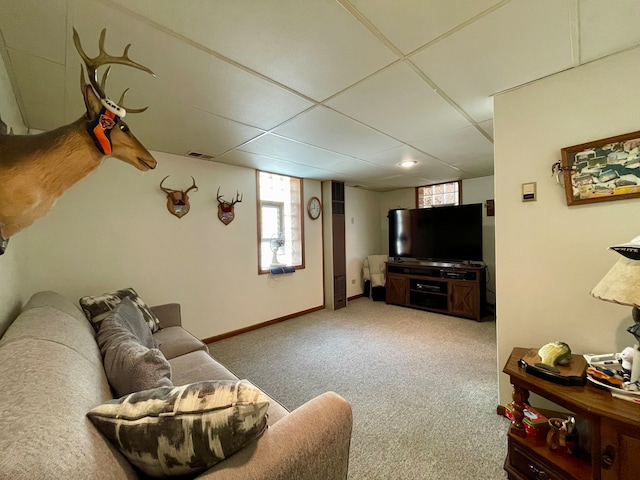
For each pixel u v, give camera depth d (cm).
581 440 124
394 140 254
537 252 159
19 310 154
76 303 229
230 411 65
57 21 104
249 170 354
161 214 278
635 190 127
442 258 427
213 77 146
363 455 145
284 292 393
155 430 63
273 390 210
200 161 308
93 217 239
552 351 130
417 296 443
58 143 90
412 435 159
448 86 160
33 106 171
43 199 90
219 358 268
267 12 103
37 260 212
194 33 114
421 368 242
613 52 131
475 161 337
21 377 67
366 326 361
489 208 430
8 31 107
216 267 320
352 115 197
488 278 432
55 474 47
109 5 98
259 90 160
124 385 92
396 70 143
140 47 121
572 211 147
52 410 59
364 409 184
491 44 124
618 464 97
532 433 128
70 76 140
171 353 179
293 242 418
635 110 128
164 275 280
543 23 111
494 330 338
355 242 528
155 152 275
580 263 146
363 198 545
